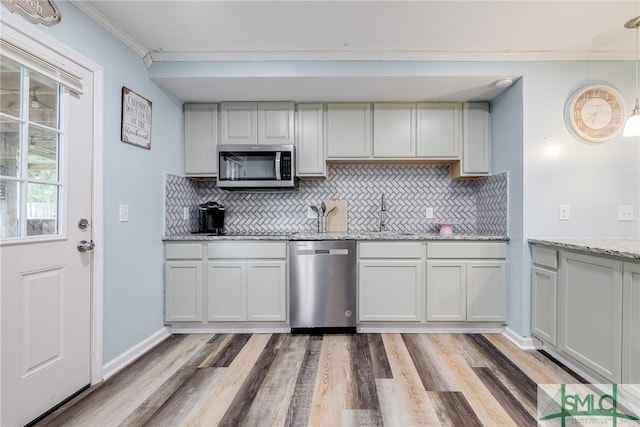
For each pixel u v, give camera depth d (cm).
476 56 224
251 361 205
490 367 195
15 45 132
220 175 271
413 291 248
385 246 249
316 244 248
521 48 217
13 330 135
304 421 145
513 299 238
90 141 176
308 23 190
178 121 272
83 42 170
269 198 311
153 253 236
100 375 180
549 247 204
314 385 175
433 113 274
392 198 306
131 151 210
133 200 212
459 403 158
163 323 249
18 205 140
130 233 209
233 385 176
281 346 228
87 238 174
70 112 162
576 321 182
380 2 171
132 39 205
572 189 223
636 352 145
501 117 255
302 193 310
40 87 148
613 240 208
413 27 193
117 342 195
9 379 134
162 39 207
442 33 200
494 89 248
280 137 276
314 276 249
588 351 173
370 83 238
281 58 227
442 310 247
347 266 248
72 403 160
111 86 191
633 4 170
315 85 243
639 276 144
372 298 249
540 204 224
